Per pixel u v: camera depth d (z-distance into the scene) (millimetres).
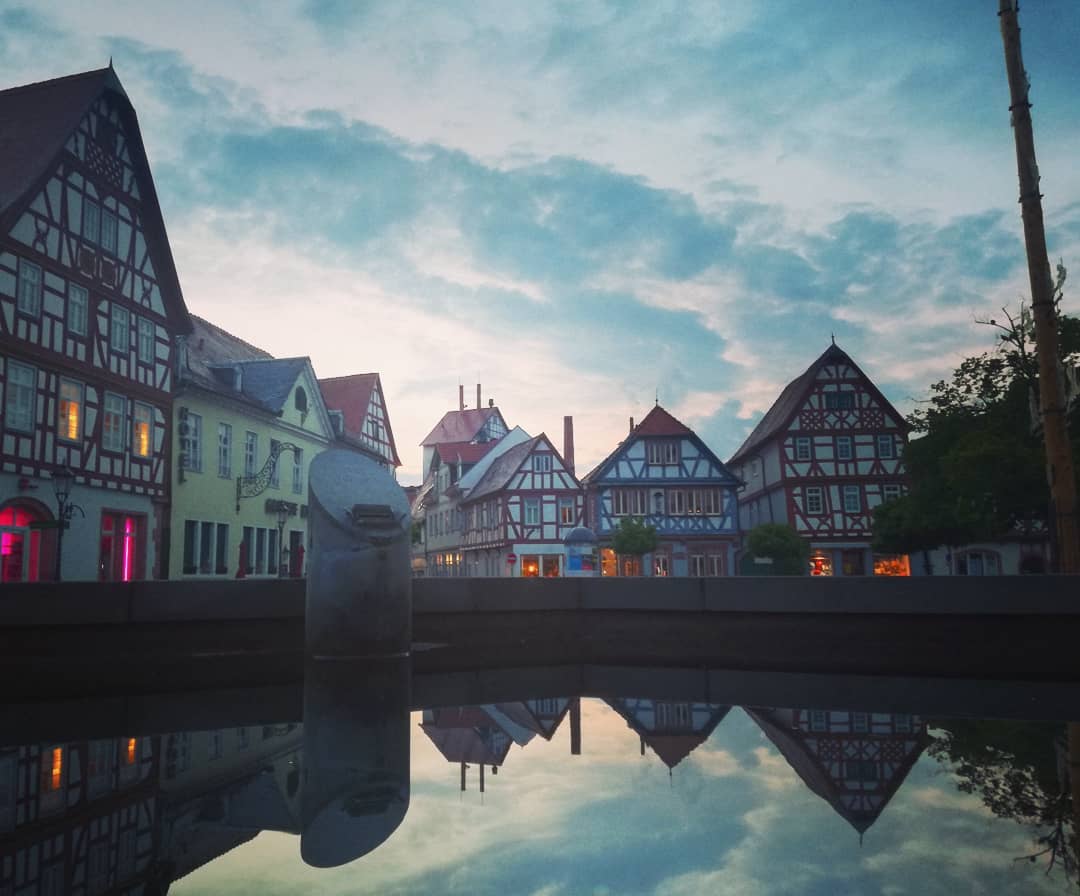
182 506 26422
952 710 6500
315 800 3758
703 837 3105
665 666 11023
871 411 40188
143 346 24562
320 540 10672
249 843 3094
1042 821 3246
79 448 21500
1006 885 2498
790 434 40312
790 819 3354
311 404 36562
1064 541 13133
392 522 10828
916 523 29453
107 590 10477
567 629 13062
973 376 28094
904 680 9273
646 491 41562
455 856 2895
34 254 20109
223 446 29203
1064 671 10750
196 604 10930
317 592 10672
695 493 41719
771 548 34750
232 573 29328
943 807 3494
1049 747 4793
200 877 2719
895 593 11602
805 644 12000
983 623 11172
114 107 23422
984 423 26797
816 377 40562
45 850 3053
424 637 12391
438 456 61438
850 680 9305
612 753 4809
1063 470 13266
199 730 5727
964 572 38281
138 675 9891
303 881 2656
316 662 10398
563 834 3174
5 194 19609
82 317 21812
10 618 10055
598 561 41125
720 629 12430
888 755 4629
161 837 3205
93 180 22438
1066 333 24578
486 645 12727
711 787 3941
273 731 5645
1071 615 10875
